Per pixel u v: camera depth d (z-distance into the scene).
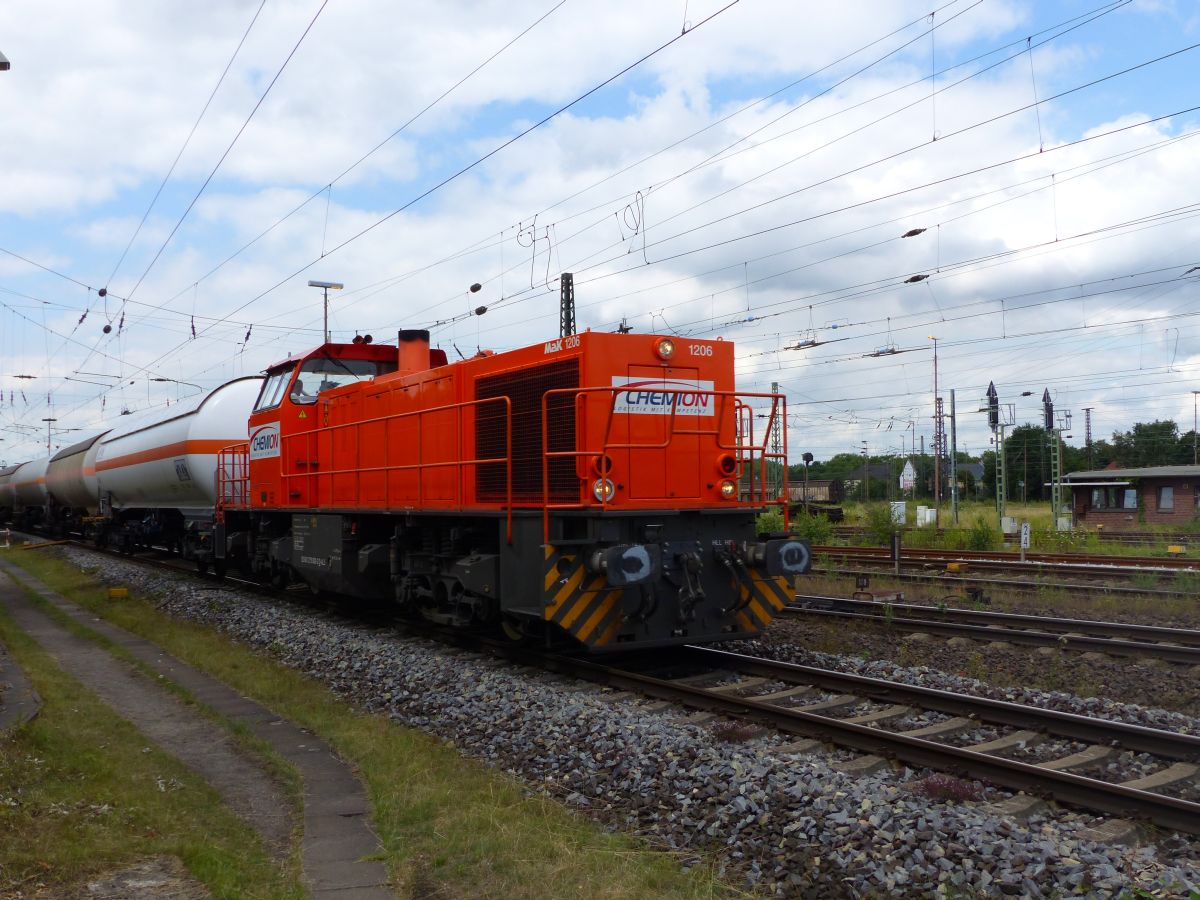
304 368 14.34
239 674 9.70
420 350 12.73
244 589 16.84
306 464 14.01
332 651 10.52
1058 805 5.39
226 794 6.12
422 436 11.15
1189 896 4.11
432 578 10.93
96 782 5.87
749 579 9.05
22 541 36.09
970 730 7.01
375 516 11.82
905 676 8.75
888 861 4.52
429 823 5.39
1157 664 9.05
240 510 16.53
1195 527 30.67
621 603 8.45
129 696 8.84
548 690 8.04
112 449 25.55
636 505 8.66
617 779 6.05
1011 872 4.34
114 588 16.72
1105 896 4.09
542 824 5.31
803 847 4.77
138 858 4.76
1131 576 15.83
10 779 5.58
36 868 4.46
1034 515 46.50
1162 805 5.04
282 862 4.94
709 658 9.45
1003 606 13.24
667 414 9.16
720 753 6.14
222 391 19.25
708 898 4.35
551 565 8.30
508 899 4.37
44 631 12.86
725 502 9.35
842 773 5.66
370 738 7.25
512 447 9.66
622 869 4.66
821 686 8.29
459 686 8.50
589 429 8.70
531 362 9.54
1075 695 8.02
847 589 14.98
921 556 21.17
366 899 4.44
